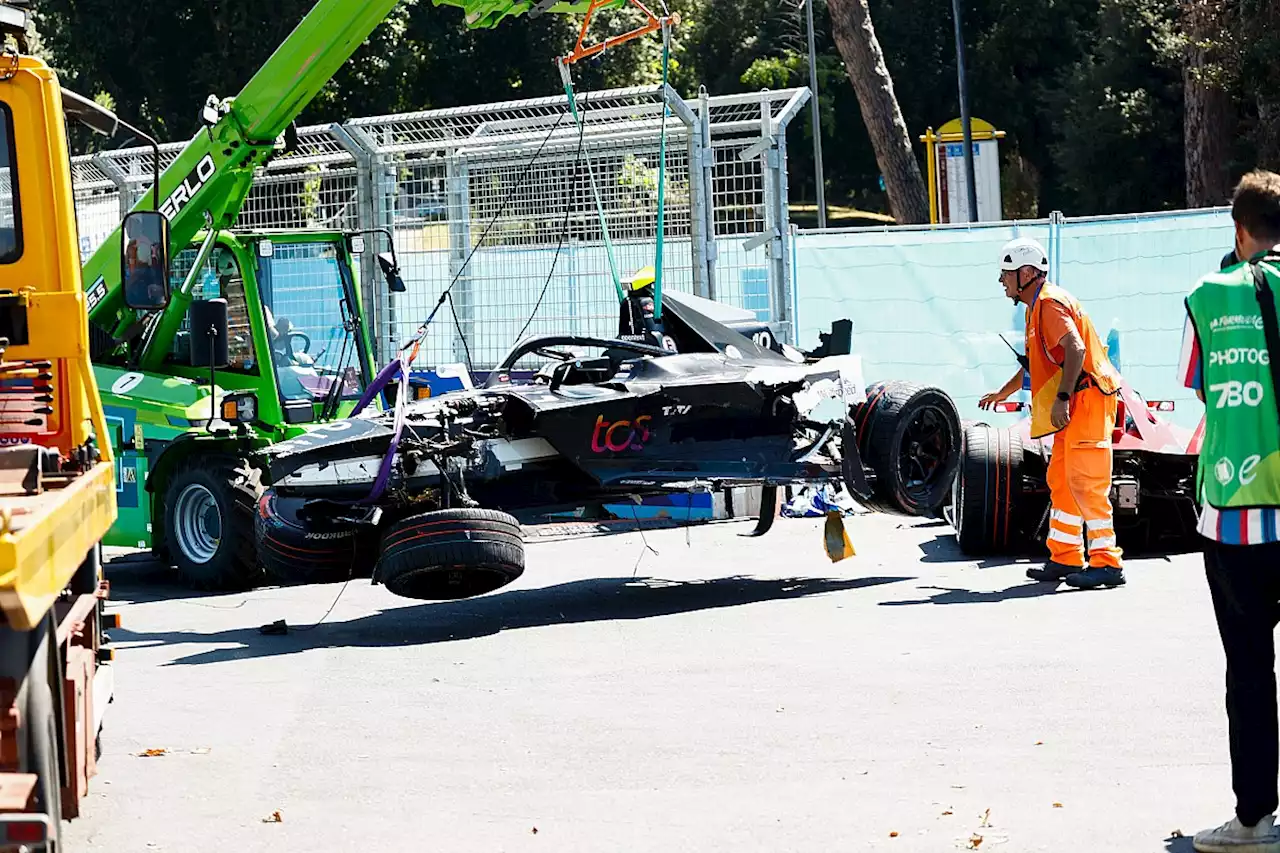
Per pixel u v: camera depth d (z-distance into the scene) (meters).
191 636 22.44
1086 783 13.55
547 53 88.25
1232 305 11.96
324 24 27.31
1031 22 115.31
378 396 29.59
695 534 31.45
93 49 78.25
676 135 37.22
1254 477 11.76
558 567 27.97
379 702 17.64
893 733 15.42
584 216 38.62
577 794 13.77
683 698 17.28
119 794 14.17
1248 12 66.94
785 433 24.67
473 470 22.70
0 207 14.88
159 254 15.79
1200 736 14.90
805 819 12.83
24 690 10.52
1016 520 26.67
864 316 38.94
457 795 13.88
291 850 12.52
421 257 40.84
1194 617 20.78
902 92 122.94
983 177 64.19
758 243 36.75
